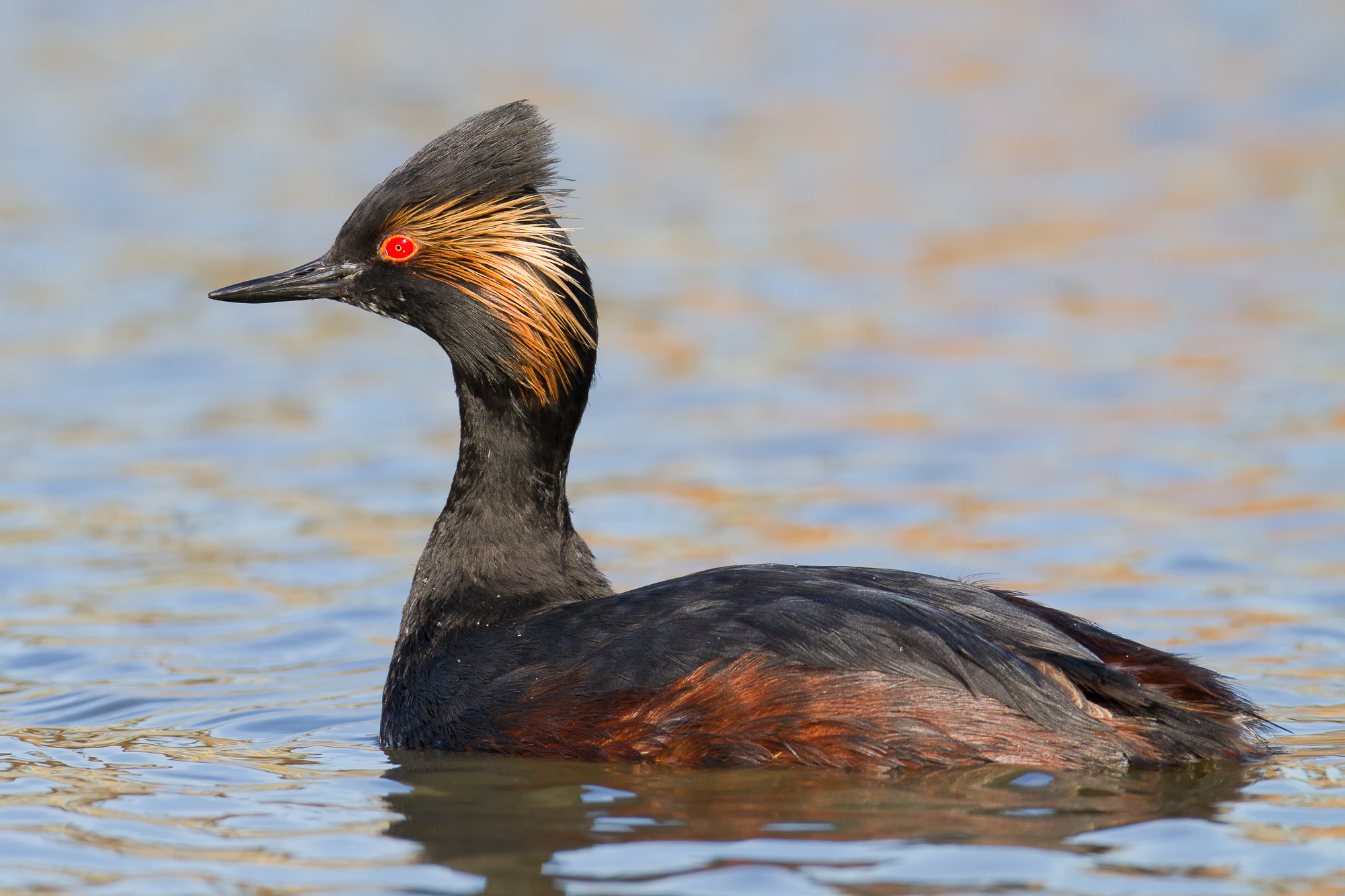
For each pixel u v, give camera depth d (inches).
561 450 445.1
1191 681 378.6
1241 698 395.9
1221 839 326.0
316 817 354.9
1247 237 1162.0
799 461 727.7
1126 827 332.5
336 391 866.1
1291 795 350.6
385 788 374.6
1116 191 1331.2
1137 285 1041.5
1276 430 746.8
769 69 1844.2
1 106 1660.9
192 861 328.5
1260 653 484.7
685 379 872.3
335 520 661.3
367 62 1859.0
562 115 1642.5
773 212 1293.1
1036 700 362.6
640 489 692.7
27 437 778.2
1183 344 901.2
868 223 1247.5
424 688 416.5
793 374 874.1
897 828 333.4
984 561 589.0
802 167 1454.2
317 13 2128.4
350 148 1492.4
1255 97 1652.3
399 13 2118.6
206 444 770.8
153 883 316.8
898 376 864.9
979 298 1025.5
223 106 1668.3
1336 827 332.5
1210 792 352.2
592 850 328.2
